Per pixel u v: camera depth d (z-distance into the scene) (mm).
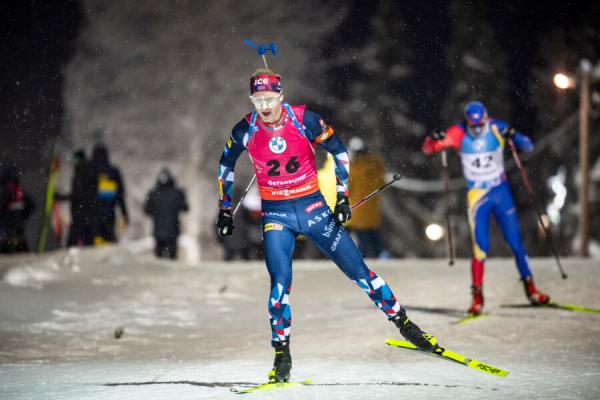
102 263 34906
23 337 21062
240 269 36531
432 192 72125
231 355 18594
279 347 14711
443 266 34781
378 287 15031
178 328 22797
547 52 71500
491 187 23203
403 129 76188
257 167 14906
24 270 30453
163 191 44031
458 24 73250
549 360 16531
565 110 69812
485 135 23188
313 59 80500
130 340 20906
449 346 18391
